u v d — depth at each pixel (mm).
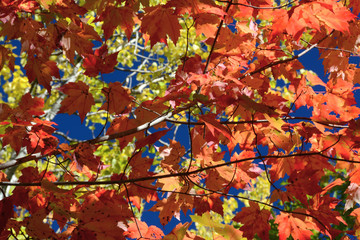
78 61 4027
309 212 2023
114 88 1897
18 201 1882
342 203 4078
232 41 2012
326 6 1800
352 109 2051
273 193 1975
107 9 1920
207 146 1905
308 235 1983
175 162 1973
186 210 2006
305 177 1938
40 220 1760
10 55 1907
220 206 2010
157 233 1891
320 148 2111
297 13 1889
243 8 2002
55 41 1896
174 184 1983
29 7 1903
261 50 2166
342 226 4062
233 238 1743
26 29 1879
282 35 2205
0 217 1771
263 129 2043
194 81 1886
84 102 1885
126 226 1801
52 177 1977
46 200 1911
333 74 2184
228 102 1818
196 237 1797
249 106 1808
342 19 1865
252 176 1999
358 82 2217
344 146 1961
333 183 2057
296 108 2084
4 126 1912
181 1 1783
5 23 1868
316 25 1896
